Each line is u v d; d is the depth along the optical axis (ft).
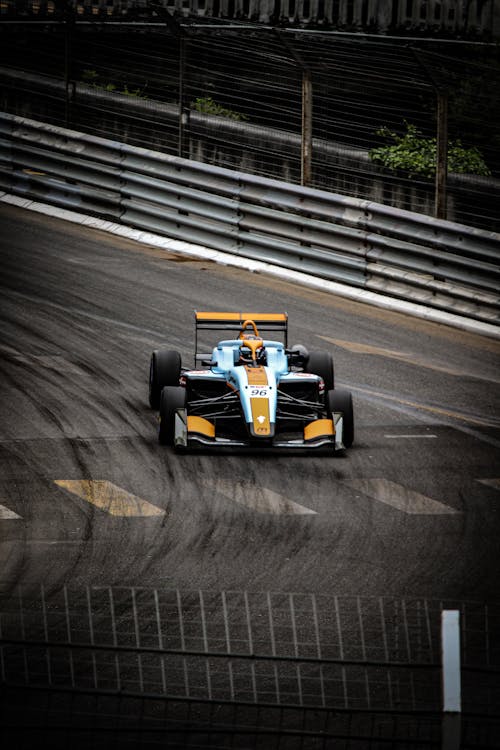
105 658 85.87
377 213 220.02
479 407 162.91
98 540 110.42
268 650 88.33
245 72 266.77
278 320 154.20
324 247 226.17
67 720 76.48
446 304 213.05
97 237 246.47
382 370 177.78
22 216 255.91
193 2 270.26
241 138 255.09
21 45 281.74
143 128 263.90
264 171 253.65
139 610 94.99
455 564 108.06
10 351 172.65
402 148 243.60
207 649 88.02
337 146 246.47
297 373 149.28
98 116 269.03
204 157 260.01
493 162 250.78
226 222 237.04
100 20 272.51
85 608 94.99
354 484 129.39
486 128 250.78
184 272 227.20
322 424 138.10
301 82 257.14
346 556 108.88
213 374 144.25
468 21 253.03
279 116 266.36
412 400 164.04
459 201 237.86
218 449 139.23
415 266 216.13
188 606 96.07
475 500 126.00
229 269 232.73
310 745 74.79
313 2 259.80
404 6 253.85
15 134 260.83
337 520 118.32
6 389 155.74
